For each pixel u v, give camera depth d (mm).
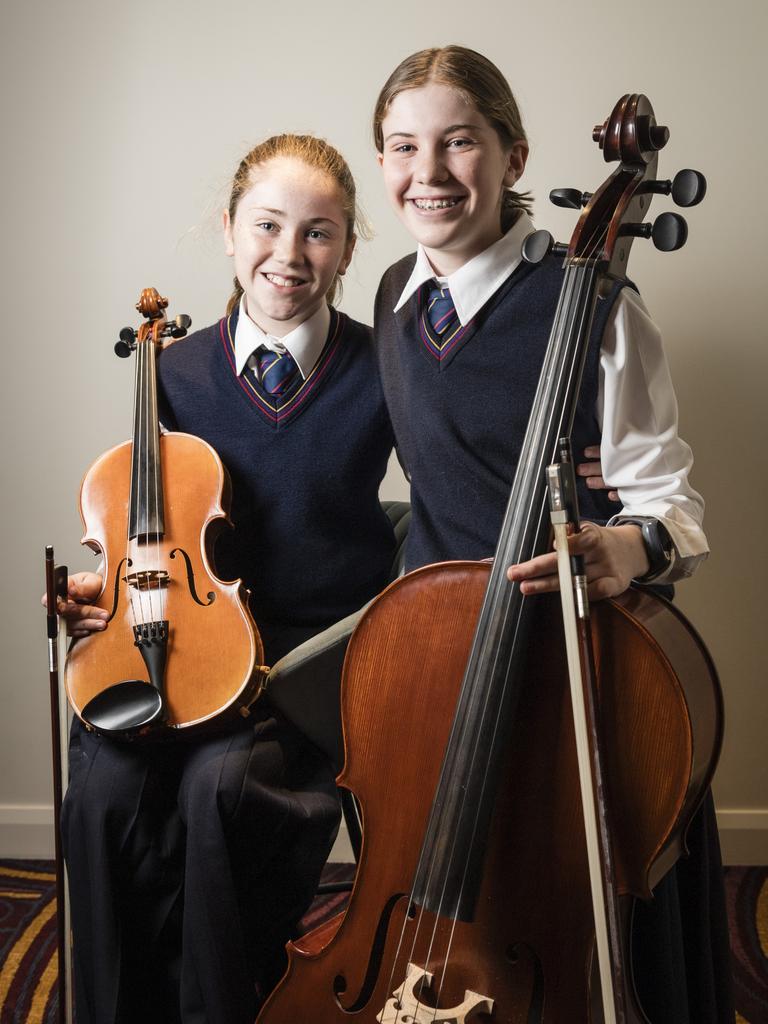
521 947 1315
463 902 1312
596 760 1230
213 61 2418
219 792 1582
